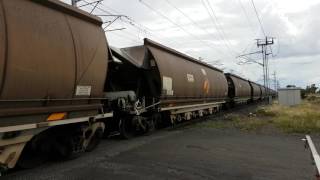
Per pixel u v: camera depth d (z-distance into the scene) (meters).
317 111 34.91
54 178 8.72
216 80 31.67
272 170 10.13
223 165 10.58
